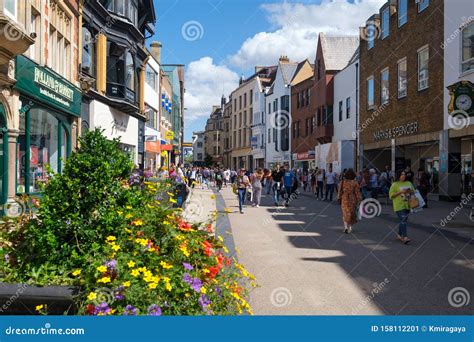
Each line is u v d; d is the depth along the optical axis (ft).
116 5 79.77
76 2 62.69
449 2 66.44
